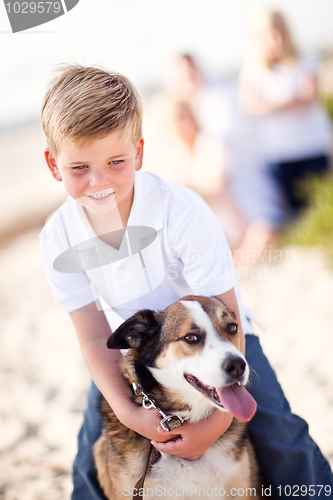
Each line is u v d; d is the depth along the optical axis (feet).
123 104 6.07
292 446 6.92
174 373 6.42
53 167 6.66
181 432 6.17
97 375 6.85
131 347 6.64
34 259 25.61
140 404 6.66
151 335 6.71
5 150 48.98
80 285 7.13
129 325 6.52
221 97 20.13
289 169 19.21
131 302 7.04
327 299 15.21
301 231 18.61
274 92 18.80
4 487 9.82
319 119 19.13
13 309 20.33
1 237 29.60
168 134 21.67
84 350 7.06
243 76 19.53
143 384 6.68
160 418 6.25
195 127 21.29
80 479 7.93
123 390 6.72
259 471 7.31
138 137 6.49
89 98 5.87
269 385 7.11
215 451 6.74
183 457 6.53
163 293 7.09
